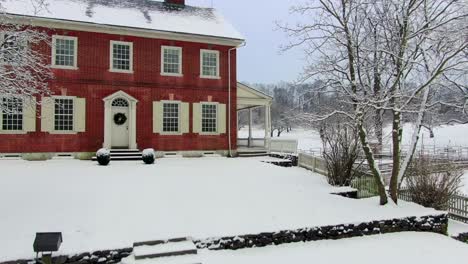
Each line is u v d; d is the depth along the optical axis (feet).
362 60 41.60
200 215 34.22
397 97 40.63
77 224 30.53
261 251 29.76
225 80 84.28
